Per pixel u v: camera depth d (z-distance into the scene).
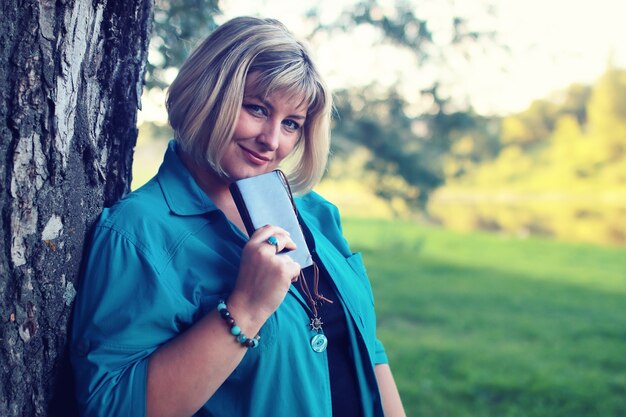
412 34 6.68
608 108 31.41
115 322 1.04
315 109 1.31
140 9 1.31
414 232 19.00
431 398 4.56
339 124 7.28
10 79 0.98
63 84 1.06
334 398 1.25
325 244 1.45
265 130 1.21
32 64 1.00
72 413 1.15
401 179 7.93
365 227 17.52
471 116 7.44
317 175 1.42
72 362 1.07
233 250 1.20
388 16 6.68
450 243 17.30
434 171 7.87
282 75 1.17
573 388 4.88
